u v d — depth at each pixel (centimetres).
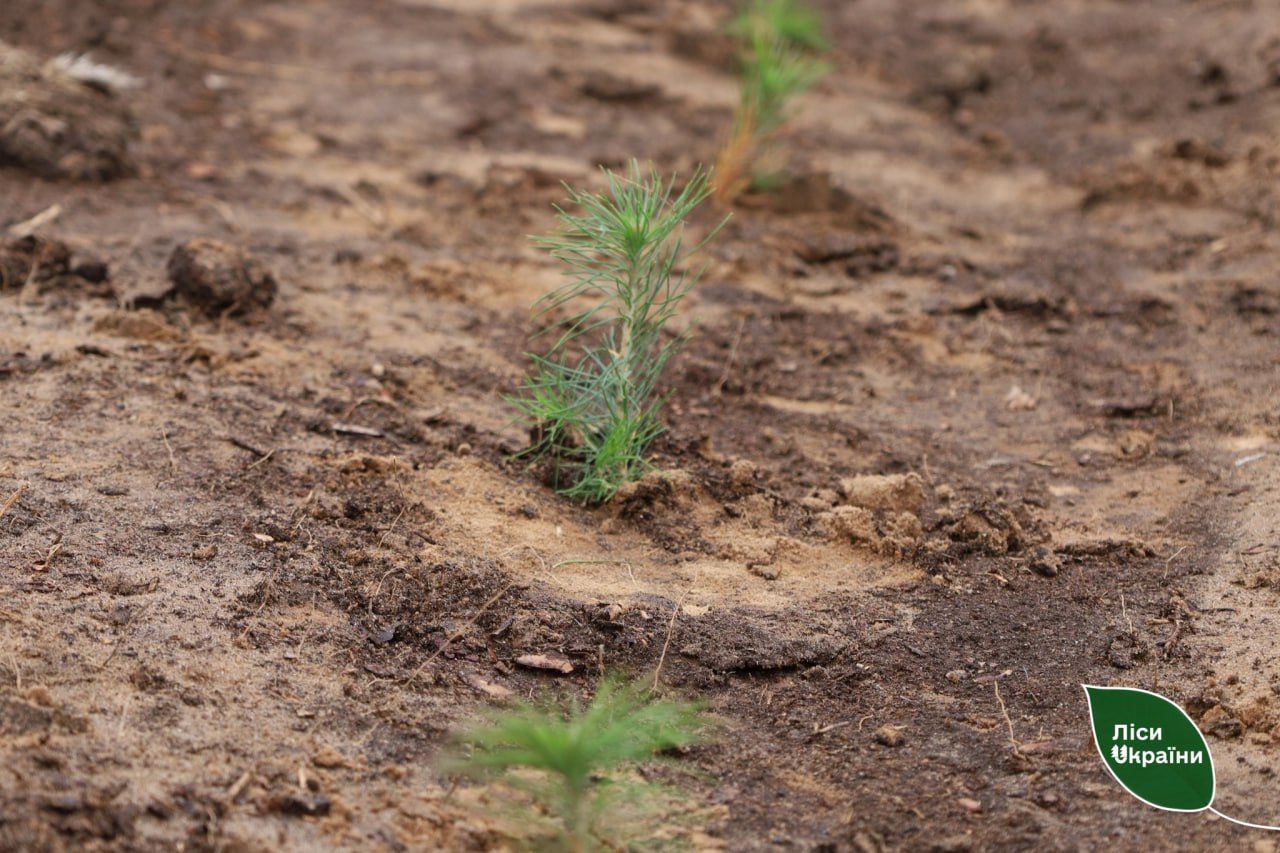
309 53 267
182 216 206
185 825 149
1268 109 244
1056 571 171
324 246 204
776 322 200
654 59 290
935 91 279
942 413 189
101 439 172
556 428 174
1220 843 153
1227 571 171
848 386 192
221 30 270
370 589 164
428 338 192
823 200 222
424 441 178
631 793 155
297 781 152
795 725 160
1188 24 301
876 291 207
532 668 162
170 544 165
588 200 174
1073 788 156
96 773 150
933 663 164
